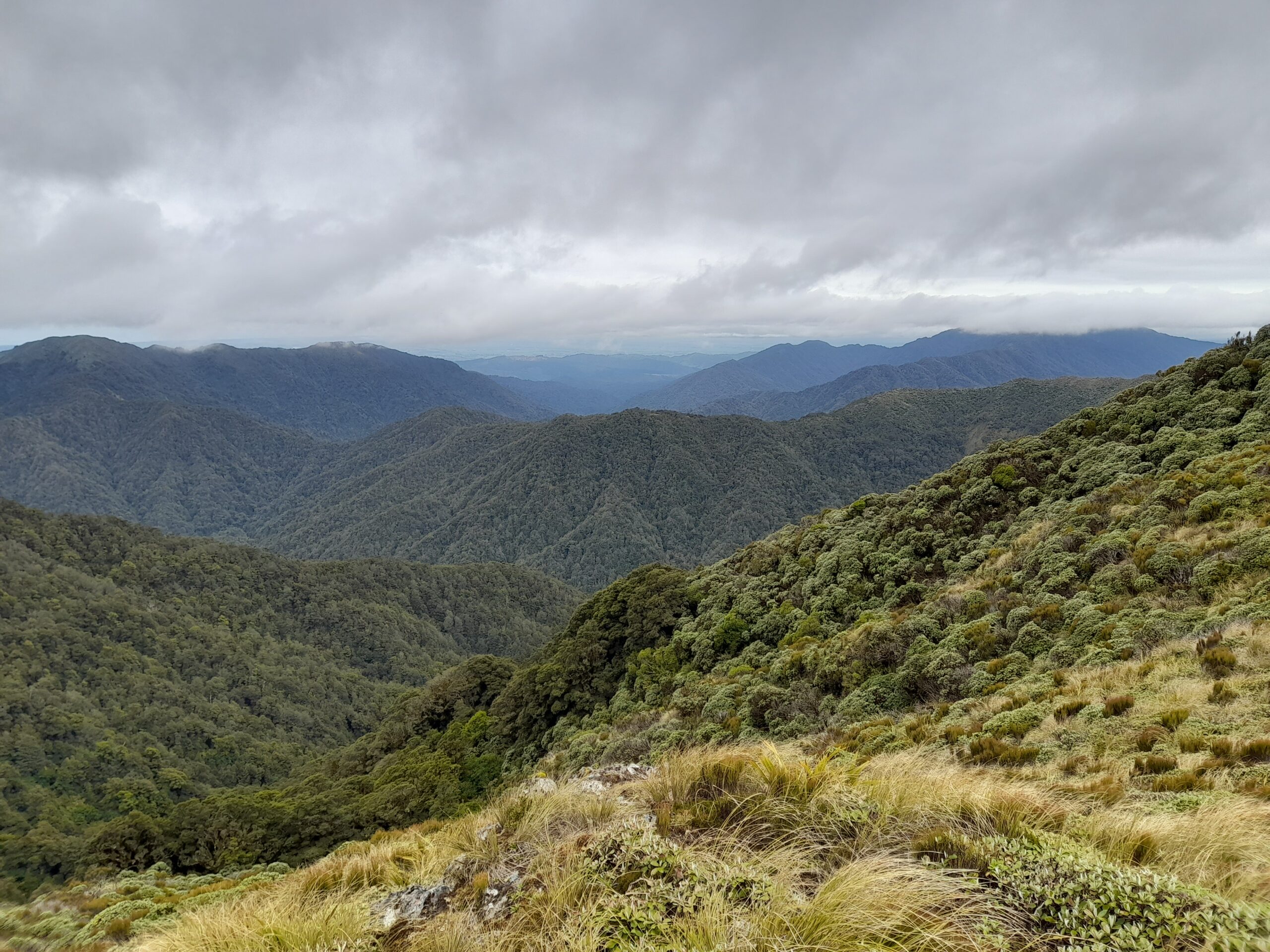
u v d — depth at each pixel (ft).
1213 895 6.95
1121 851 8.87
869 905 7.22
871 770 15.31
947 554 69.77
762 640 76.59
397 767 97.30
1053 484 72.13
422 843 16.76
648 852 8.87
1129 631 33.12
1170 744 19.35
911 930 6.91
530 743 98.02
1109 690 26.17
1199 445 60.75
